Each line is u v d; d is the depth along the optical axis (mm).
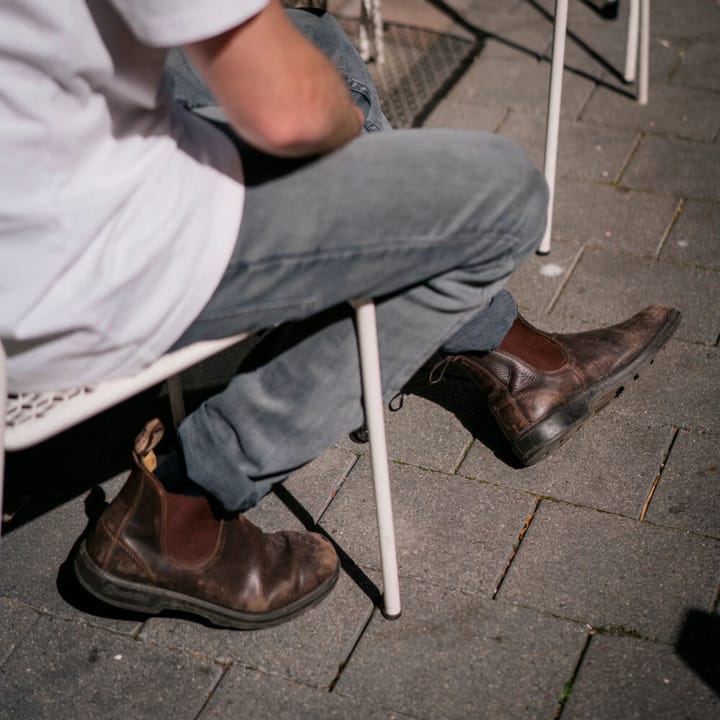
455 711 1715
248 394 1626
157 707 1757
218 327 1460
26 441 1391
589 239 2725
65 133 1272
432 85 3391
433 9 3822
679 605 1845
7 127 1249
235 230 1416
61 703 1773
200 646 1841
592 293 2557
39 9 1195
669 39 3553
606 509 2025
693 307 2490
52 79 1245
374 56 3561
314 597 1860
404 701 1734
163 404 2332
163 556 1740
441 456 2164
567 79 3377
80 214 1303
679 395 2258
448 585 1909
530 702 1719
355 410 1656
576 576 1906
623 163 2992
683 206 2816
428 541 1993
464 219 1469
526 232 1547
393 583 1811
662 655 1770
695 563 1912
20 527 2084
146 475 1677
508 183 1494
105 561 1740
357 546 1994
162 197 1364
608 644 1793
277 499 2098
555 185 2924
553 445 2090
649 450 2139
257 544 1833
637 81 3324
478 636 1821
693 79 3346
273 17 1228
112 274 1339
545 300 2547
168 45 1203
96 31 1229
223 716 1734
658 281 2574
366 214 1422
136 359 1408
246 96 1260
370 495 2090
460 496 2076
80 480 2178
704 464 2100
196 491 1735
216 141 1454
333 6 3816
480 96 3322
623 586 1883
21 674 1820
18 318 1311
